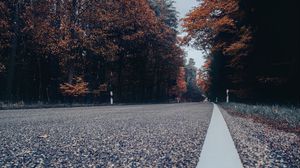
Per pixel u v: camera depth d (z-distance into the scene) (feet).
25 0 78.64
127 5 105.81
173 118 27.55
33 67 105.50
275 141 14.38
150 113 36.06
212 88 183.21
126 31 113.50
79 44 83.76
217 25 65.41
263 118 31.40
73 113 36.09
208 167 7.30
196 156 9.92
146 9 117.60
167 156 9.91
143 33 115.75
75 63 86.33
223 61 100.78
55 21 84.12
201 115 32.12
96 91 94.22
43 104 67.82
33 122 23.11
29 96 114.52
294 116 27.09
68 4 83.25
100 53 93.09
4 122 23.07
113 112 38.47
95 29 88.84
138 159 9.43
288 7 42.01
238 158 8.43
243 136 15.75
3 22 73.61
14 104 57.21
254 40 51.88
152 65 165.48
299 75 43.32
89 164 8.72
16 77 105.81
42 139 13.83
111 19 92.68
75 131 16.98
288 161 9.38
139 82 153.69
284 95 47.91
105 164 8.72
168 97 235.81
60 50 81.25
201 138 14.28
